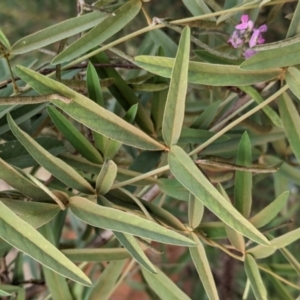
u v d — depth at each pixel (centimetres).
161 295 51
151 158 52
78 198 44
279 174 58
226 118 52
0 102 43
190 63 44
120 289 94
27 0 80
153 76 52
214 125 55
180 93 43
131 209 47
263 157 58
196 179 44
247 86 49
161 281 51
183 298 51
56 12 81
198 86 56
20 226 41
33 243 41
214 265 85
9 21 82
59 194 44
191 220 47
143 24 76
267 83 53
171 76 43
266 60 44
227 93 57
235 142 54
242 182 48
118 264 52
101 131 44
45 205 44
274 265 55
